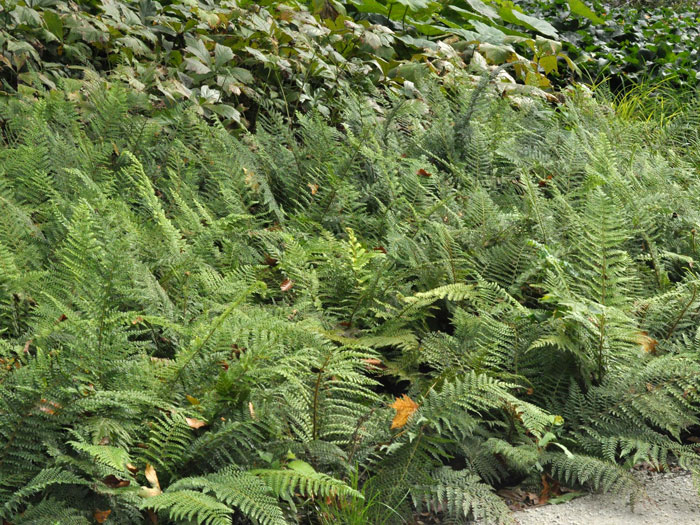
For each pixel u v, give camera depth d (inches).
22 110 194.4
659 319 161.3
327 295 162.9
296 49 263.3
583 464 127.9
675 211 210.8
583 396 142.9
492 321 147.3
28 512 98.9
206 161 201.0
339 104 254.2
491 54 335.6
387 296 164.4
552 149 247.1
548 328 150.6
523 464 128.0
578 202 214.2
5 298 130.3
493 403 124.6
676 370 141.4
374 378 150.9
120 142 199.9
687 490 129.6
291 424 122.9
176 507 97.8
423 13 366.0
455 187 225.3
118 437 109.2
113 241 120.9
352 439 124.0
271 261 173.3
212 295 146.6
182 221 170.7
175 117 209.6
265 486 104.3
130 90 215.0
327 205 192.7
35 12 220.5
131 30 236.2
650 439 135.8
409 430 124.5
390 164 204.5
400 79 299.9
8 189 165.9
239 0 278.7
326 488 104.6
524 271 172.4
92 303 115.7
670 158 267.0
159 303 136.8
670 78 397.7
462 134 241.6
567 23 447.5
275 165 207.2
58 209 157.6
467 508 117.0
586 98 309.7
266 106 241.6
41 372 107.3
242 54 261.1
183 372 119.9
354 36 297.9
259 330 126.0
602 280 157.1
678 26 473.1
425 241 184.9
